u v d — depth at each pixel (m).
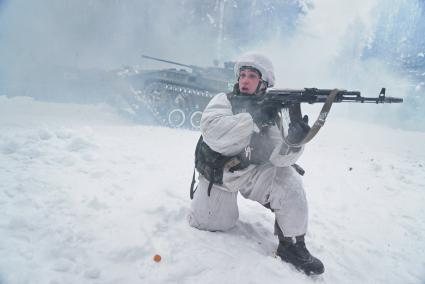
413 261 3.13
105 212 2.93
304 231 2.59
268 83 2.73
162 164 4.88
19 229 2.48
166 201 3.24
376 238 3.54
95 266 2.19
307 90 2.38
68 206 2.95
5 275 1.96
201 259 2.37
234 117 2.44
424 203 4.91
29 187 3.24
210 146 2.60
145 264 2.28
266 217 3.47
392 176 6.49
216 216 2.77
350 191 5.18
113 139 6.08
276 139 2.65
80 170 4.02
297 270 2.55
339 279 2.60
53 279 2.00
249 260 2.47
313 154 8.23
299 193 2.60
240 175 2.63
